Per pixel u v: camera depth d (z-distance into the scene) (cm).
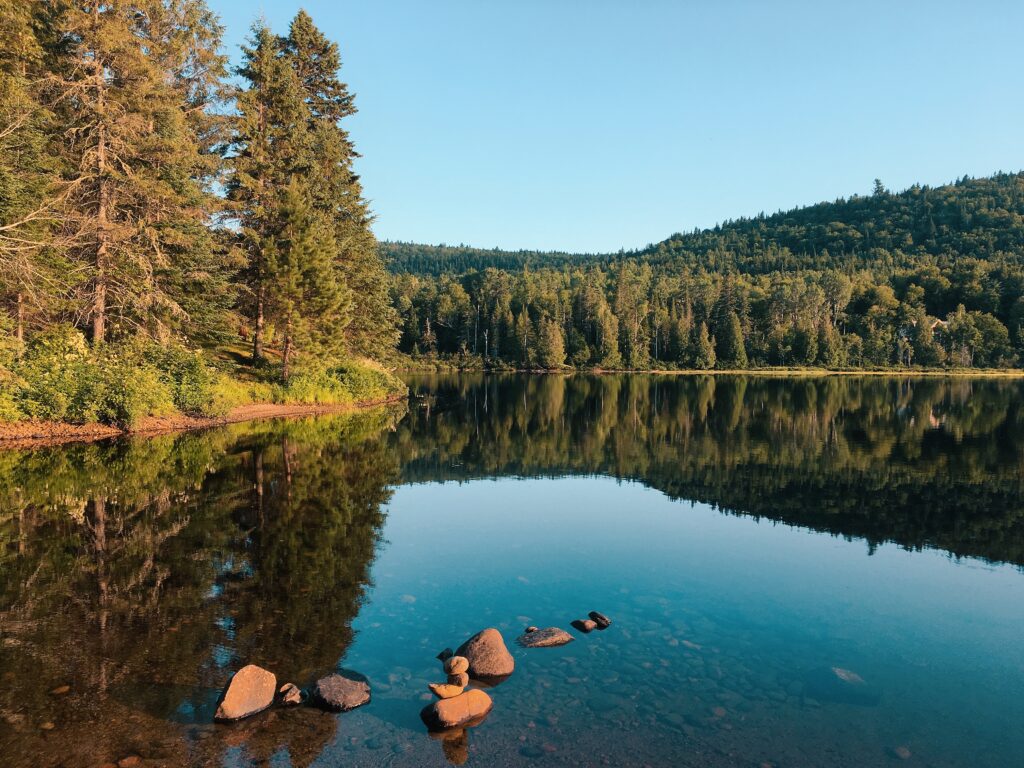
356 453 1959
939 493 1485
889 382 7319
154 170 2473
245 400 2903
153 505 1203
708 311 11431
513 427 2862
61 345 2138
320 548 976
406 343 11388
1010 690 573
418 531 1112
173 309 2498
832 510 1320
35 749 448
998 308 10812
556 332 10025
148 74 2311
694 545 1058
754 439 2445
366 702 527
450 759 450
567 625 713
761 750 470
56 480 1395
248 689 514
